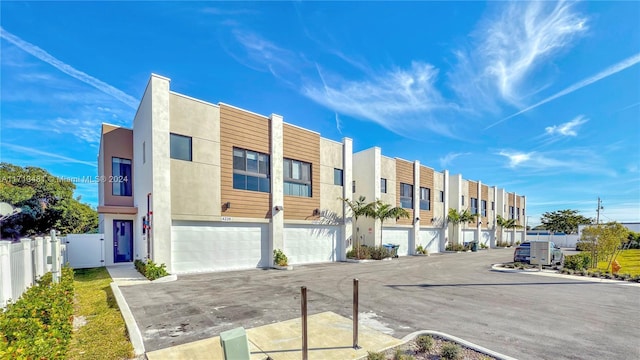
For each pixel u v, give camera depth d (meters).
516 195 46.81
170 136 11.96
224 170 13.42
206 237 12.88
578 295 8.69
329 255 18.39
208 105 13.10
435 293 8.82
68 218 17.95
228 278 11.33
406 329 5.58
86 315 6.43
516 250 17.06
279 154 15.54
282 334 5.23
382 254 19.52
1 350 3.13
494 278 11.84
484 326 5.79
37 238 7.81
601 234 15.33
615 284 10.67
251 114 14.66
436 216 27.81
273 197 15.09
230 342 3.21
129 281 10.41
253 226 14.50
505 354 4.50
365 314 6.57
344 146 19.72
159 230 11.21
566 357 4.40
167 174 11.55
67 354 4.36
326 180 18.38
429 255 24.11
